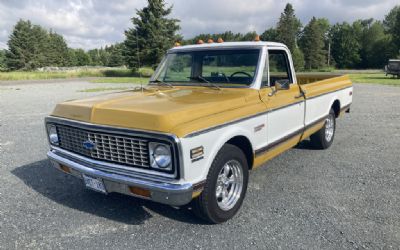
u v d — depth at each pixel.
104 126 3.36
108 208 4.24
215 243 3.41
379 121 9.62
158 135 3.04
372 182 4.96
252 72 4.36
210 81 4.63
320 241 3.40
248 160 4.19
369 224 3.73
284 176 5.25
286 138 4.85
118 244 3.42
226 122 3.54
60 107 4.02
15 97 16.67
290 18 72.19
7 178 5.29
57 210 4.19
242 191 4.00
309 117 5.59
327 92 6.20
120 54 42.25
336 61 86.81
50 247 3.39
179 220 3.91
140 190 3.23
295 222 3.80
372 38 84.38
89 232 3.67
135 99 3.85
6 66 70.56
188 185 3.11
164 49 35.00
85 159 3.65
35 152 6.70
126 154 3.31
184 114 3.23
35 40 72.56
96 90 19.75
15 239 3.53
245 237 3.51
